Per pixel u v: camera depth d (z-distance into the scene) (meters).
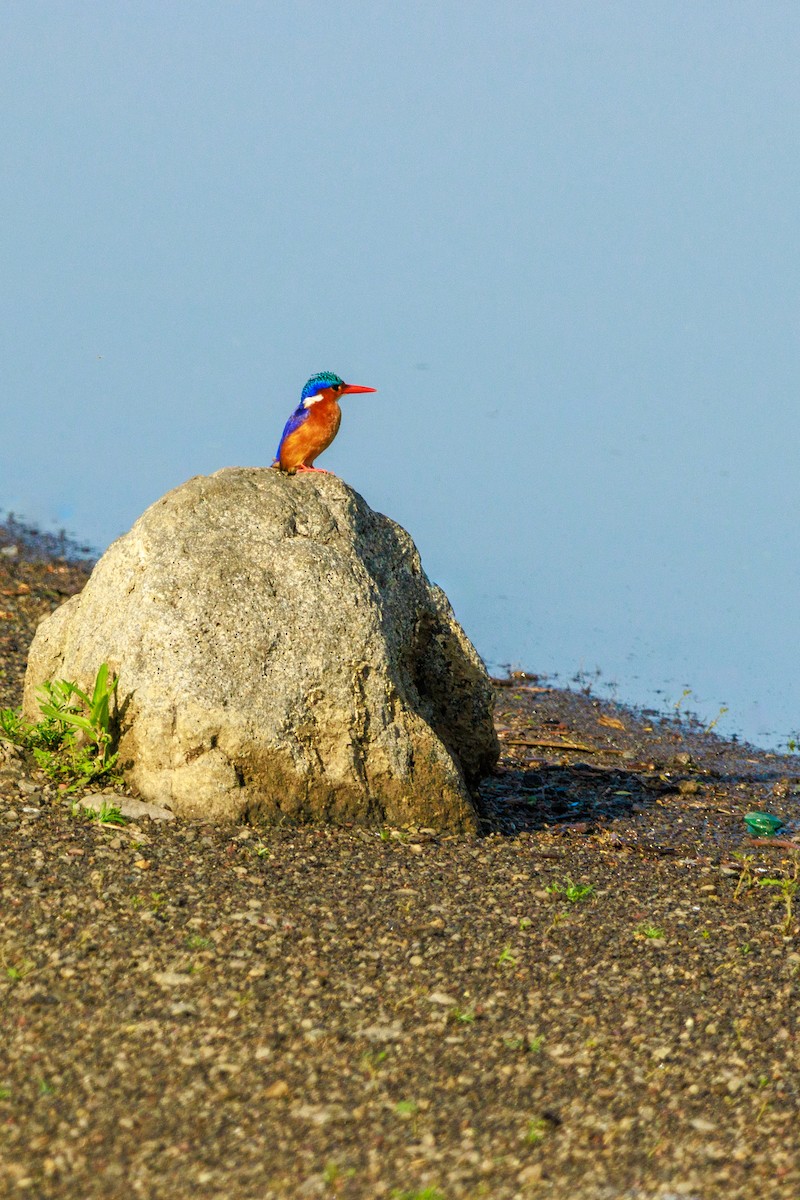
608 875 13.98
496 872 13.52
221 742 13.68
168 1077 9.12
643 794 18.50
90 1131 8.47
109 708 14.12
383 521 15.77
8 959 10.51
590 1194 8.12
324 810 14.02
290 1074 9.27
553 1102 9.14
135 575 14.45
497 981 10.94
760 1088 9.48
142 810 13.55
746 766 20.80
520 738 21.17
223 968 10.67
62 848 12.62
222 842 13.16
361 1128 8.69
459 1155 8.46
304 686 13.96
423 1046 9.78
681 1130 8.88
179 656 13.79
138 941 10.98
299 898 12.17
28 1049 9.32
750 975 11.41
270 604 14.11
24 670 21.27
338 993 10.48
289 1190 8.00
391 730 14.29
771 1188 8.26
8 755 14.48
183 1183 8.02
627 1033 10.19
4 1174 8.00
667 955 11.75
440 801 14.55
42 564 30.92
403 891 12.63
